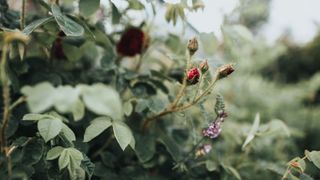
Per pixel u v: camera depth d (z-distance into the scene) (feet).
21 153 1.17
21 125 1.45
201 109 1.54
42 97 0.78
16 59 1.53
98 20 1.90
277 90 4.21
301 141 3.49
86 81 1.86
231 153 2.18
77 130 1.59
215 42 1.78
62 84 1.72
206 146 1.62
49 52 1.76
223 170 1.76
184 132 1.94
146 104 1.57
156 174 1.76
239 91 3.58
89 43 1.76
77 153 1.19
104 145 1.67
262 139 2.58
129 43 1.87
